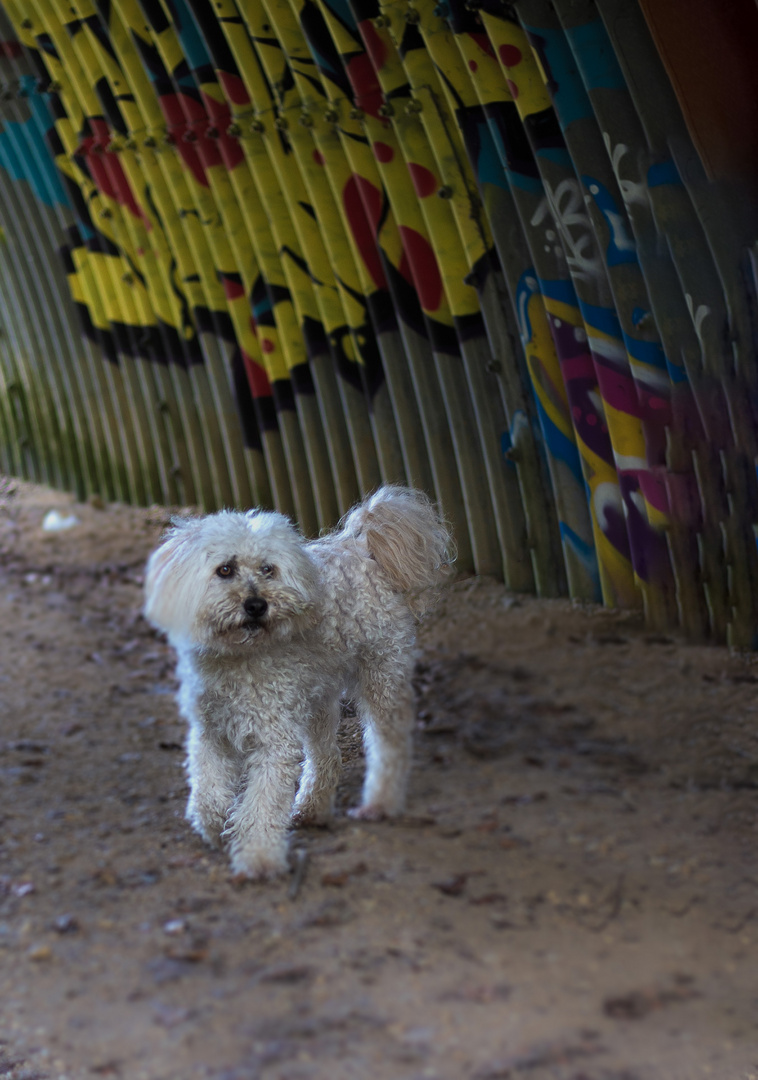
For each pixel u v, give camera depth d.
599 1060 1.94
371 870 2.85
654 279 4.69
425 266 5.86
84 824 3.49
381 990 2.25
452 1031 2.06
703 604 4.75
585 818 3.00
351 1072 1.96
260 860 2.94
